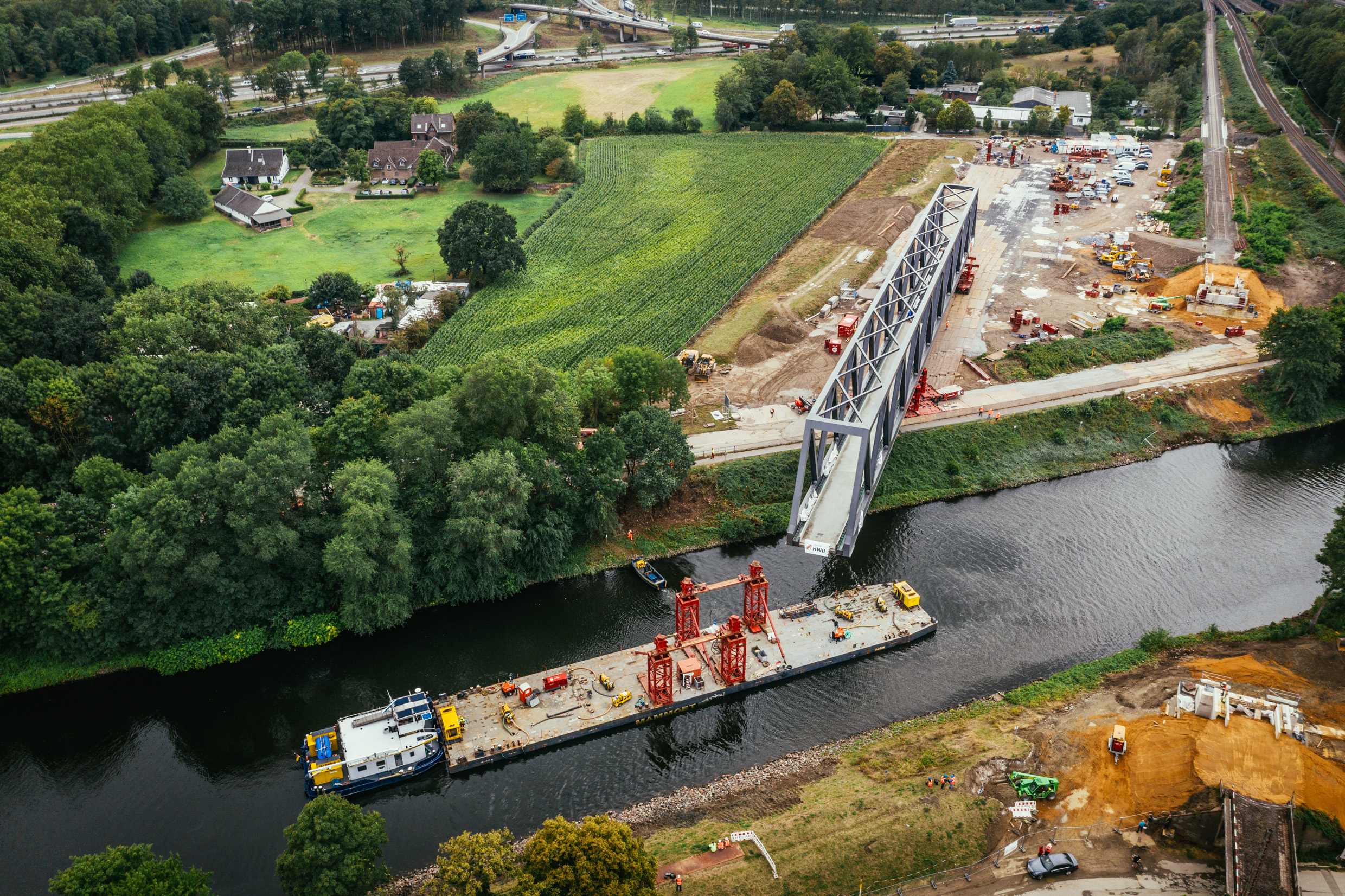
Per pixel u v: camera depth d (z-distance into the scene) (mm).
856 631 116438
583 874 73562
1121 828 88750
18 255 157250
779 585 126125
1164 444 157250
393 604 115250
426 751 99125
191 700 109812
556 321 186125
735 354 174875
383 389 135125
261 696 110250
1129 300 193750
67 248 174000
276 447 113750
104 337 148000
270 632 116438
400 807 96438
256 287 199125
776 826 89500
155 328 146125
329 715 107688
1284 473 151125
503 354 130625
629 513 136375
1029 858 86188
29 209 175625
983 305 192625
